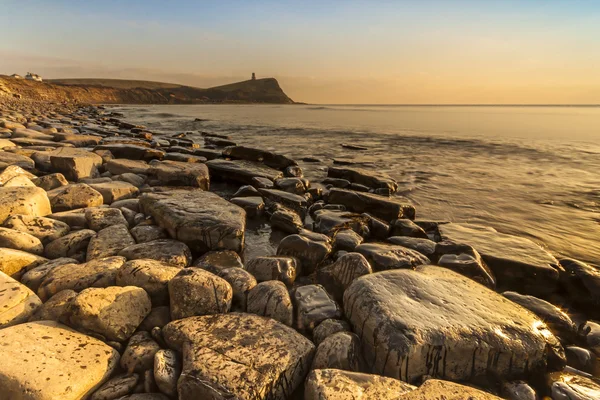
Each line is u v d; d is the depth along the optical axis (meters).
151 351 3.26
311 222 8.36
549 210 10.12
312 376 2.92
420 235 7.29
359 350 3.46
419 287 4.08
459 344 3.29
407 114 82.25
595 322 4.93
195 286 3.88
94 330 3.38
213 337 3.39
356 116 68.81
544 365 3.50
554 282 5.54
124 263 4.25
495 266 5.86
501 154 20.33
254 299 4.11
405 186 12.65
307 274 5.61
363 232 7.39
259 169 12.16
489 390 3.32
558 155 19.97
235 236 5.96
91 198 7.13
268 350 3.27
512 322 3.67
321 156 19.05
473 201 10.94
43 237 5.36
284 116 64.06
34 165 9.99
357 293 3.96
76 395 2.76
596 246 7.61
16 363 2.79
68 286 4.07
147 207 6.89
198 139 24.59
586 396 3.21
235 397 2.77
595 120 58.78
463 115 78.75
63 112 43.06
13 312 3.47
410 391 2.72
